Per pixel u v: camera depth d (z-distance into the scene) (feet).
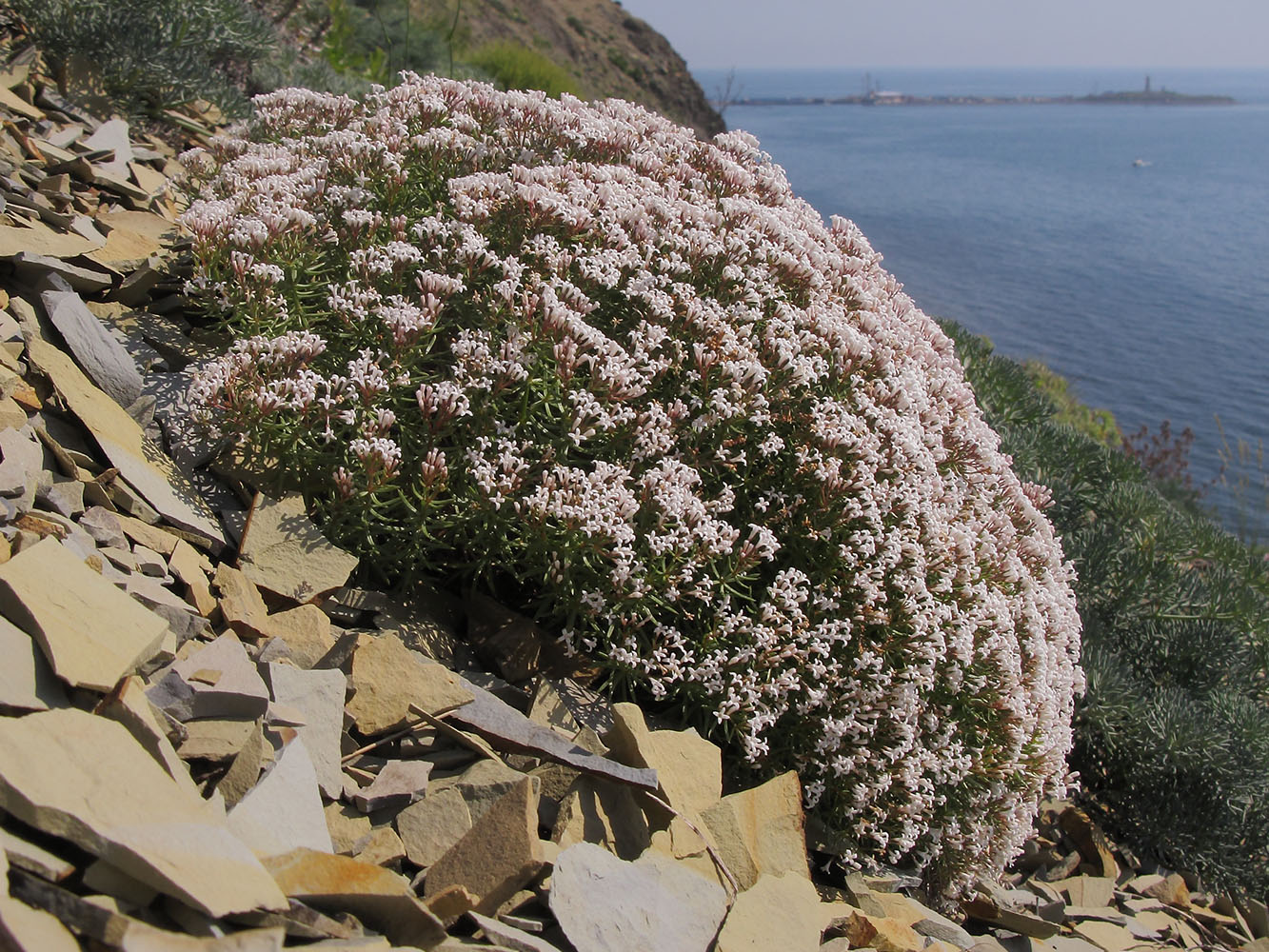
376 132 19.49
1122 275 186.60
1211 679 26.71
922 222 232.73
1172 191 395.14
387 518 14.12
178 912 7.99
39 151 20.51
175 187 21.15
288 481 15.06
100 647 9.69
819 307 17.93
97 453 13.71
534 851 10.47
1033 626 18.21
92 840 7.86
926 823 15.92
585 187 17.93
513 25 116.88
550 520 14.02
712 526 13.92
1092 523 30.50
